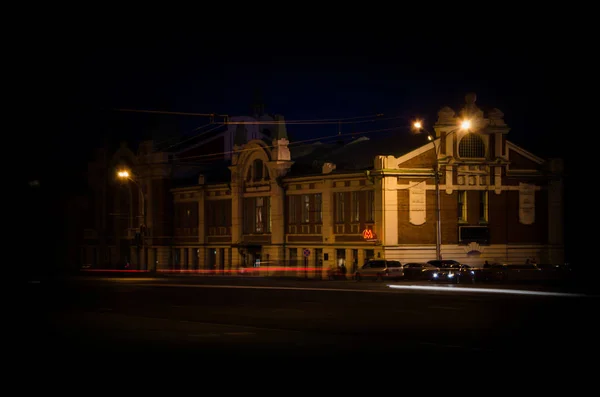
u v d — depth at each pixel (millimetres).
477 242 59156
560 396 12984
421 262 53906
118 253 88312
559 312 27734
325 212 62000
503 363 16484
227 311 30547
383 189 55906
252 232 70500
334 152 68812
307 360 17062
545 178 62094
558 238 62438
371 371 15539
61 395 13461
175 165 82000
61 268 95375
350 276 59094
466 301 32969
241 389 13742
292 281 55875
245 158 70938
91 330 23781
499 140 60219
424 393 13258
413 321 25516
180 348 19281
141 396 13258
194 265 78750
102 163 91125
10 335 22547
